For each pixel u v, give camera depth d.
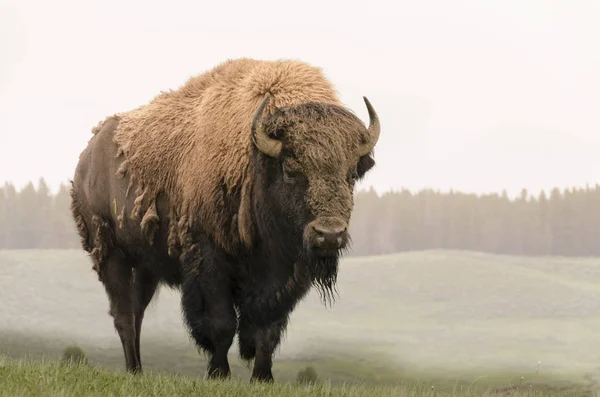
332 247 27.94
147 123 37.91
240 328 34.19
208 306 33.28
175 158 35.53
